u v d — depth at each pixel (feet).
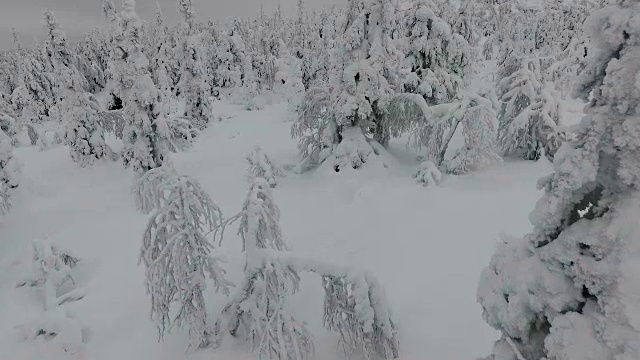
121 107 78.79
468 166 52.70
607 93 10.07
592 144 10.55
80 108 74.23
